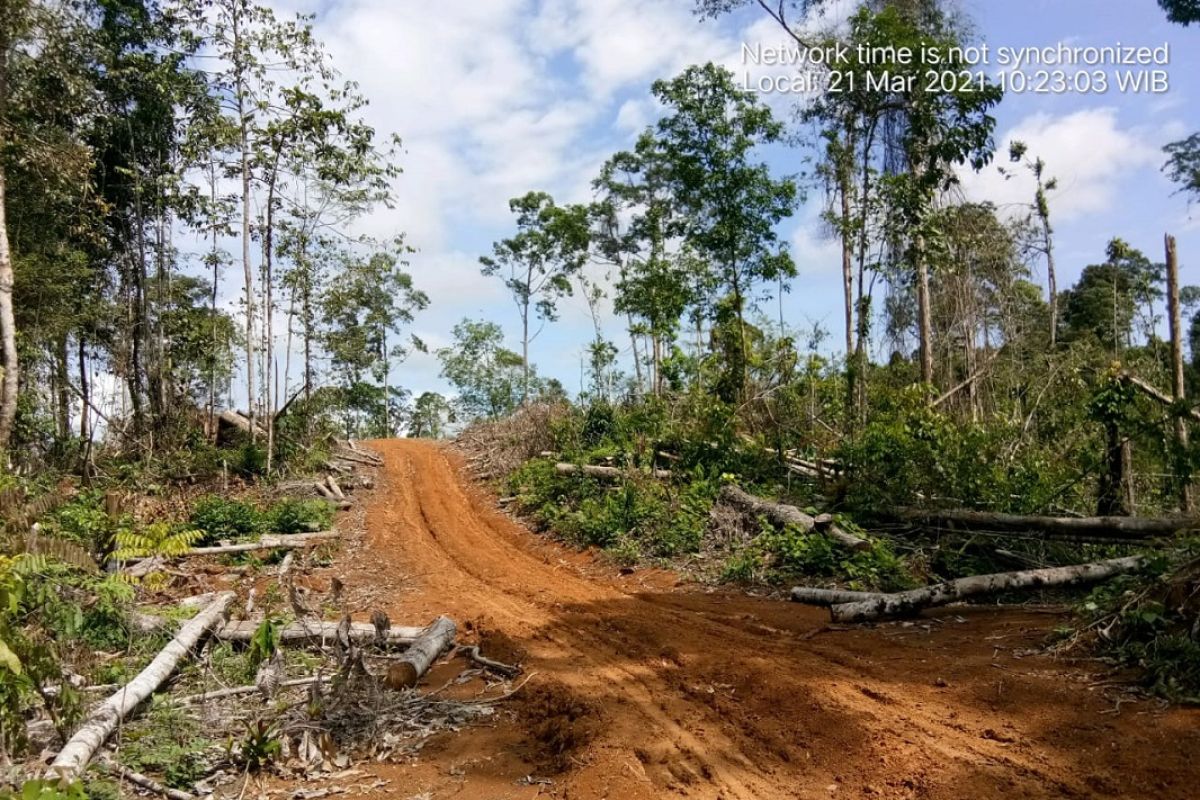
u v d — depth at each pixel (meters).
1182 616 5.75
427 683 6.86
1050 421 13.68
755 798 4.35
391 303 33.06
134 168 20.69
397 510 18.05
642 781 4.57
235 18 18.86
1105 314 26.14
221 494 17.53
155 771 5.00
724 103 17.58
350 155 20.16
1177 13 14.67
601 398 21.05
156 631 7.37
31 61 15.17
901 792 4.27
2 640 4.15
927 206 13.83
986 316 18.52
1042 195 21.81
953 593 7.61
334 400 24.81
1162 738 4.55
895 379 16.69
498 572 12.00
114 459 18.78
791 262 18.47
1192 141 17.72
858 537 9.91
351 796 4.71
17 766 4.55
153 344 22.72
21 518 6.15
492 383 41.00
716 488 12.95
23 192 16.95
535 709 6.01
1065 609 7.42
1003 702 5.29
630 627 8.09
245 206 19.47
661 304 22.14
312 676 6.77
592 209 31.91
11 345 13.50
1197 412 9.84
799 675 6.09
